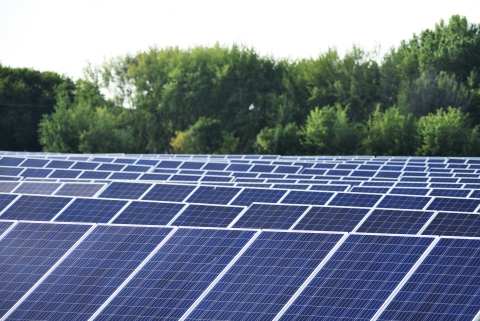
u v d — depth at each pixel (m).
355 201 28.11
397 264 14.70
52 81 146.12
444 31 139.25
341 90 133.38
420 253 14.86
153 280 15.57
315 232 16.11
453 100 123.50
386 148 116.19
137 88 144.62
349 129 120.06
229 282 15.19
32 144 145.38
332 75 136.00
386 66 134.12
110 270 16.20
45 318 15.18
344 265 14.98
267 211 24.12
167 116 144.12
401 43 143.62
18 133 142.38
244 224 23.42
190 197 29.73
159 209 24.53
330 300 14.28
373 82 134.50
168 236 16.86
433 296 13.77
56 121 131.38
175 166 50.31
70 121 130.88
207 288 15.09
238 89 140.38
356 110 133.88
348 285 14.46
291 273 15.07
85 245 17.03
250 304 14.58
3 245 17.61
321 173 48.47
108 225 17.61
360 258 15.12
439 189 32.28
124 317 14.85
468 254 14.47
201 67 141.88
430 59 133.75
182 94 142.12
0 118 141.38
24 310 15.48
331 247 15.56
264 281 15.06
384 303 13.89
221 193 29.77
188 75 140.75
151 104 144.00
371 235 15.68
